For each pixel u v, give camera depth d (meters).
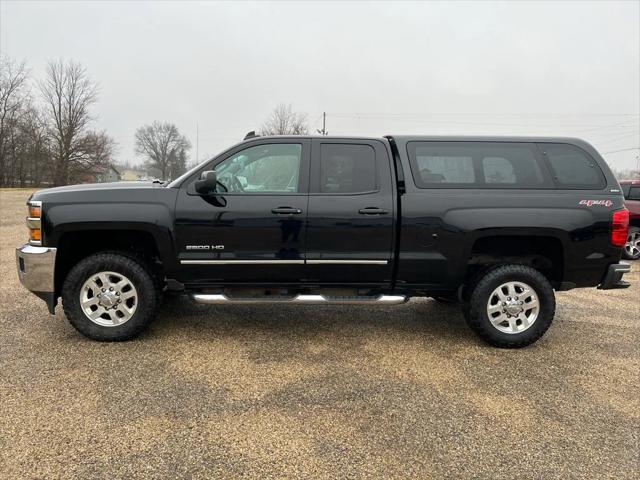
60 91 55.97
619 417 3.03
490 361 3.90
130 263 4.00
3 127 53.22
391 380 3.49
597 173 4.19
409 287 4.23
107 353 3.85
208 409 2.99
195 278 4.12
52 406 2.98
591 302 6.00
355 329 4.64
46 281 3.96
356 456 2.54
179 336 4.30
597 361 3.95
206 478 2.33
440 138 4.25
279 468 2.42
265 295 4.25
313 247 4.07
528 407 3.13
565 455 2.60
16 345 3.99
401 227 4.05
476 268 4.33
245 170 4.16
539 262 4.37
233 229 4.02
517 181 4.16
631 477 2.41
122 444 2.59
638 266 8.78
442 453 2.59
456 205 4.05
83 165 58.31
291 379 3.46
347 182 4.14
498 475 2.41
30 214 3.98
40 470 2.36
